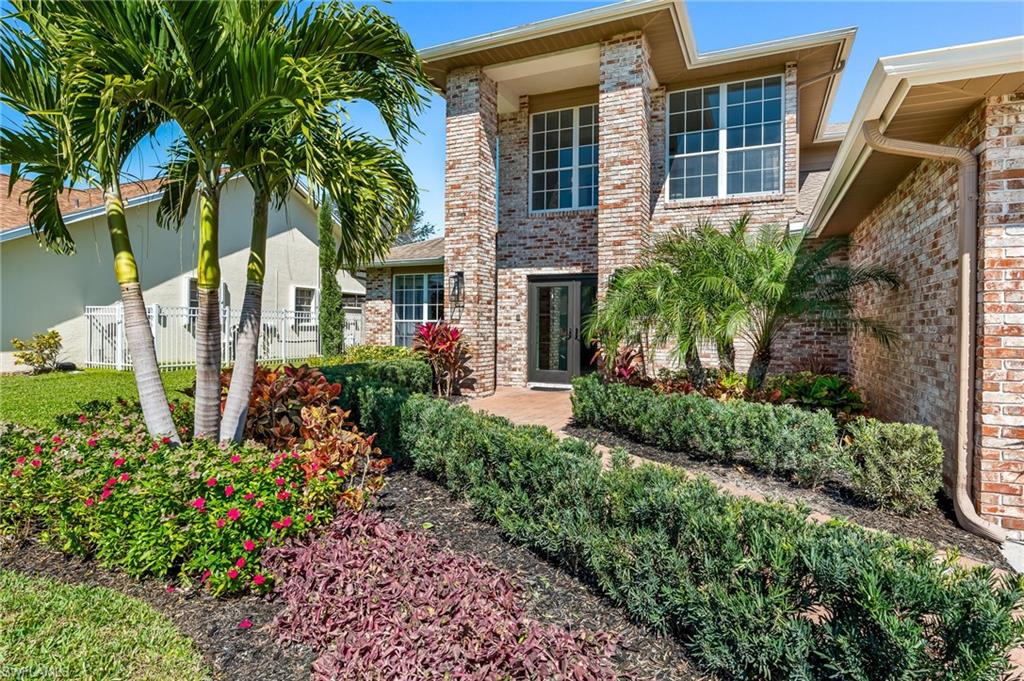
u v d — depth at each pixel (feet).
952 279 15.33
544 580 10.47
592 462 11.77
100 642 8.80
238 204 53.31
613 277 28.58
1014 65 11.71
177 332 46.93
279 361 51.98
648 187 32.19
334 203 15.40
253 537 10.41
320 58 12.44
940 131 15.66
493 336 36.86
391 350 47.09
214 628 9.31
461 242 34.65
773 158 33.37
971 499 13.99
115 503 10.74
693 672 7.91
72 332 43.50
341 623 8.58
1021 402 13.14
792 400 23.80
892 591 6.47
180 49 11.99
